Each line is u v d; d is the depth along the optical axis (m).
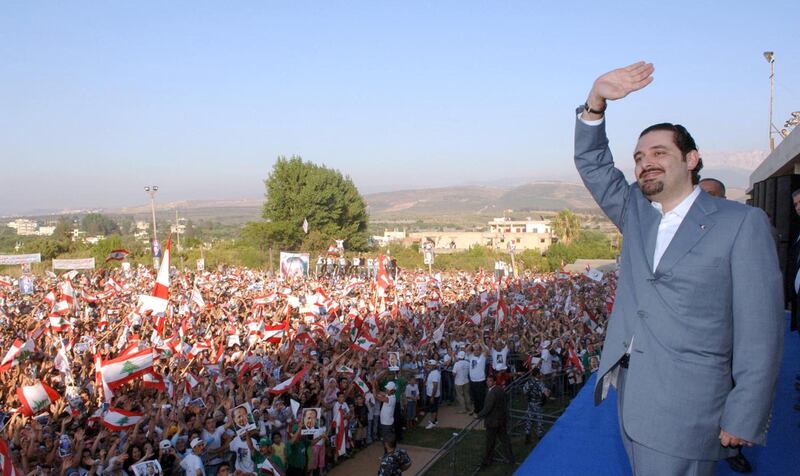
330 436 15.97
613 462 4.02
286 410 14.49
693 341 2.74
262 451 12.30
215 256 79.12
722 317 2.74
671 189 2.93
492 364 19.97
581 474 3.84
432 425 19.28
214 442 12.59
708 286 2.72
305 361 18.08
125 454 10.95
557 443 4.41
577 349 21.53
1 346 22.02
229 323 25.23
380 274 30.91
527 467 4.00
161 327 20.06
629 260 3.11
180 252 79.19
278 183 79.00
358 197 85.00
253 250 79.25
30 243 78.62
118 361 14.37
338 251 68.81
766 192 8.78
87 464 11.02
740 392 2.64
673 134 2.92
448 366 21.75
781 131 19.59
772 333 2.62
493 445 14.76
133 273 55.91
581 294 36.09
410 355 20.69
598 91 3.13
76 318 26.30
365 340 20.47
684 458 2.71
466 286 44.59
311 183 78.00
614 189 3.33
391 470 10.98
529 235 114.75
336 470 15.71
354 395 17.41
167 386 15.78
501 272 58.09
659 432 2.75
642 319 2.90
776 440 4.48
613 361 3.05
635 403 2.85
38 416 13.49
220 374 16.92
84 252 77.12
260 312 29.33
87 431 12.80
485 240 129.00
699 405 2.71
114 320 27.19
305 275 52.06
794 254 7.20
